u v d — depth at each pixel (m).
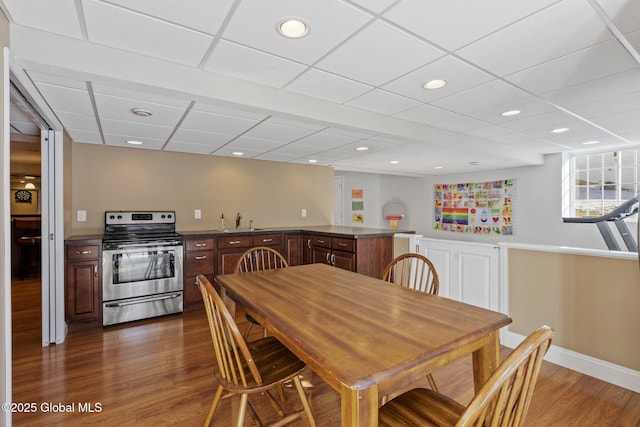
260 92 2.19
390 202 8.05
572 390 2.09
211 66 1.92
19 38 1.50
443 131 3.48
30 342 2.83
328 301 1.62
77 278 3.08
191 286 3.74
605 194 4.69
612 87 2.26
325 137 3.34
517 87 2.25
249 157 4.70
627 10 1.39
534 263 2.58
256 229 4.75
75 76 1.69
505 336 2.74
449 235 6.77
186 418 1.82
